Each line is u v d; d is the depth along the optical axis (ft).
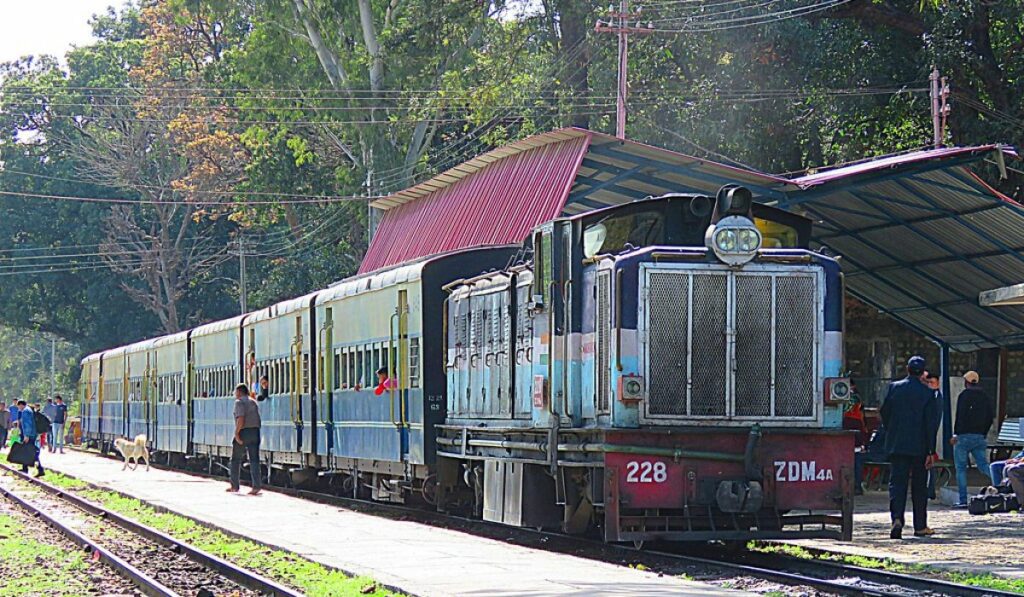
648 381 90.12
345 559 95.30
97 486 191.52
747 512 90.38
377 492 148.66
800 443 91.97
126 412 300.40
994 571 85.40
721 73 237.66
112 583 91.66
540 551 98.63
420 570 86.53
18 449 223.51
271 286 398.21
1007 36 216.74
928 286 156.76
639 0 245.04
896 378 186.19
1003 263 143.43
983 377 172.96
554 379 98.37
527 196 154.51
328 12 296.92
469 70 292.20
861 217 149.07
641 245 95.66
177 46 424.87
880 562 91.09
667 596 72.02
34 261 462.60
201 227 456.45
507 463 107.86
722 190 92.73
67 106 455.63
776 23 225.15
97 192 461.78
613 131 257.14
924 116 222.89
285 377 180.45
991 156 128.26
